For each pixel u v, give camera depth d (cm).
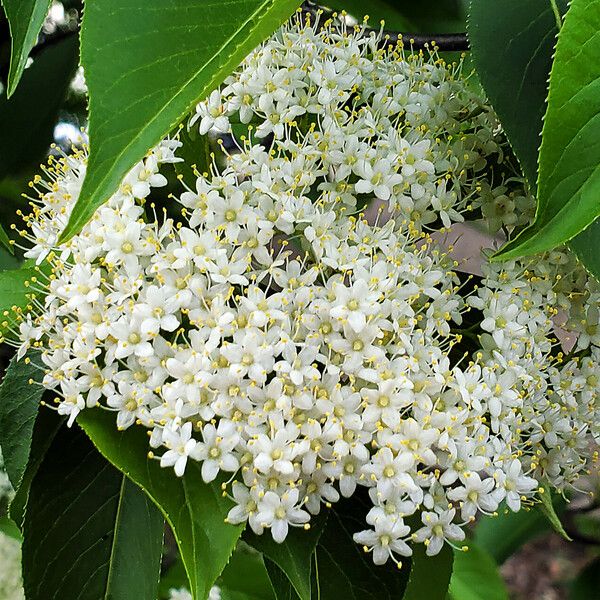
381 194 22
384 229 22
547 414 23
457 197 23
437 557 23
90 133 19
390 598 22
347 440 21
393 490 21
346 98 23
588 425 23
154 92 19
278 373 21
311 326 21
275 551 21
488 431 22
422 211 23
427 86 24
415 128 23
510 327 22
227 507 21
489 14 22
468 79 25
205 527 21
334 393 21
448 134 24
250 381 21
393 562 22
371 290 21
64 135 33
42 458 22
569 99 19
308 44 23
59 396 22
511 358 22
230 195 22
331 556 22
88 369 21
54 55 31
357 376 21
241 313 21
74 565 22
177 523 20
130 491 22
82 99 34
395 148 23
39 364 23
